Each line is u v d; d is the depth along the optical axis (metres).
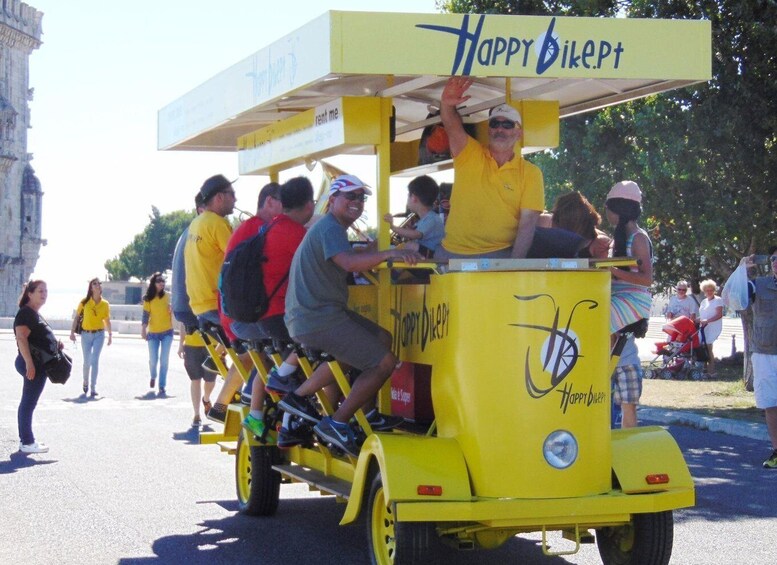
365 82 6.82
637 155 16.48
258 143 9.00
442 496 5.86
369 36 6.00
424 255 7.46
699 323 20.98
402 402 7.10
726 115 15.27
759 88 15.41
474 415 5.98
